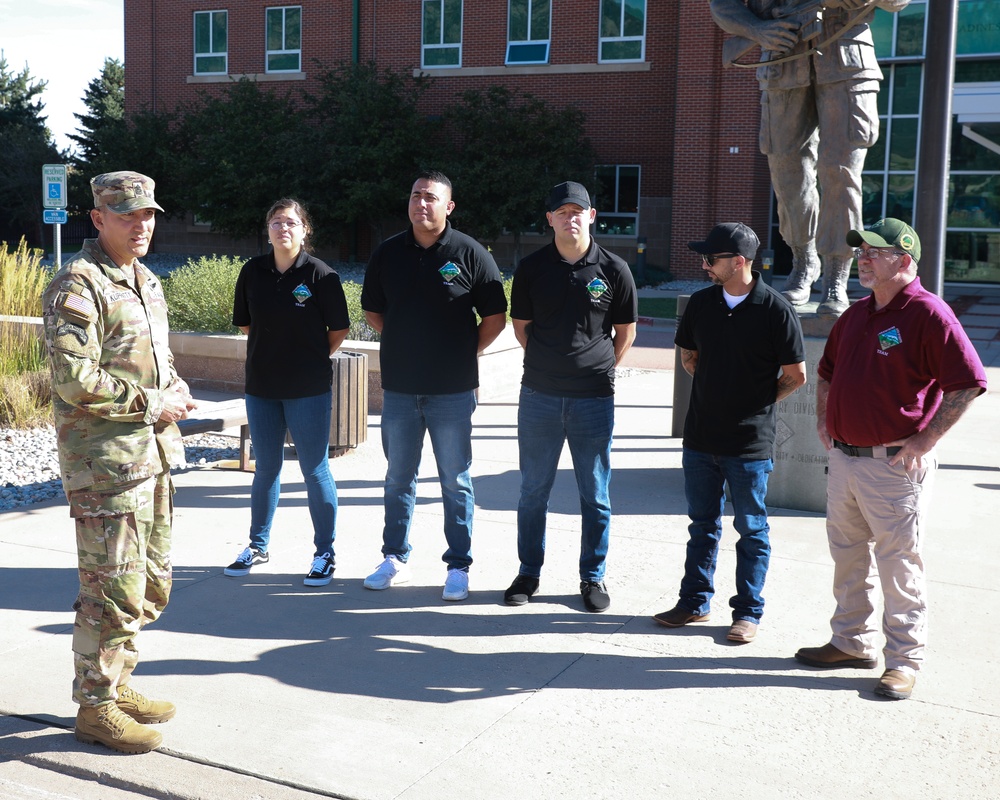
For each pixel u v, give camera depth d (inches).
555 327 202.1
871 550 187.8
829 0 277.7
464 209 1113.4
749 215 1030.4
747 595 192.7
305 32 1269.7
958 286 1061.8
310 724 156.3
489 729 155.2
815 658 180.7
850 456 172.7
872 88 282.5
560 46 1145.4
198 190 1198.9
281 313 215.2
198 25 1333.7
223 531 258.5
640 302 896.9
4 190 1606.8
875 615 196.1
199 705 162.2
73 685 149.3
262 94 1257.4
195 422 294.5
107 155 1341.0
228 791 137.5
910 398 166.1
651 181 1123.9
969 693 170.2
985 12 994.1
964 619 203.3
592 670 177.8
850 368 170.7
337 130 1169.4
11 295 487.8
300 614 202.5
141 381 146.7
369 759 145.7
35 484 304.8
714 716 160.7
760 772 143.3
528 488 209.0
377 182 1168.8
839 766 145.2
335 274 218.8
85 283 139.9
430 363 208.1
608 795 136.4
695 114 1036.5
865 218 1066.1
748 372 186.9
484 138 1119.0
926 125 313.4
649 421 422.6
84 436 143.3
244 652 183.5
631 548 247.6
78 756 146.7
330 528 222.5
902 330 165.3
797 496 286.5
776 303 185.2
